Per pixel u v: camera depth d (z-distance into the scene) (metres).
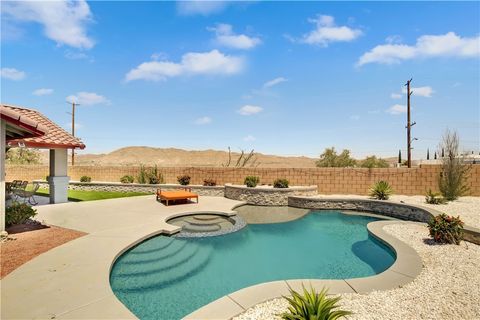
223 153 87.69
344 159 27.55
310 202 15.66
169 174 22.58
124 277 6.32
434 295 5.02
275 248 9.05
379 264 7.67
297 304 3.94
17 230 9.01
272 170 19.86
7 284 5.16
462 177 15.34
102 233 8.73
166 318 4.79
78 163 59.31
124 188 21.12
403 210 13.20
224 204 15.38
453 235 8.02
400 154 26.23
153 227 9.60
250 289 5.14
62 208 13.13
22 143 12.13
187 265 7.27
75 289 4.99
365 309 4.52
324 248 9.13
